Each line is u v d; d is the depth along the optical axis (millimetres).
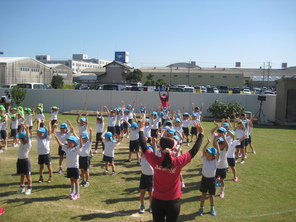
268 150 12062
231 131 8234
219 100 22750
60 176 8297
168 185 3674
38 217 5695
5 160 9742
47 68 49312
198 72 61156
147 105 24109
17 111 12641
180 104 23500
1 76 40750
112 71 53281
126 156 10734
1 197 6684
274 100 21922
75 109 25422
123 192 7129
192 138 13984
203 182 5926
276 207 6297
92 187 7445
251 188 7508
